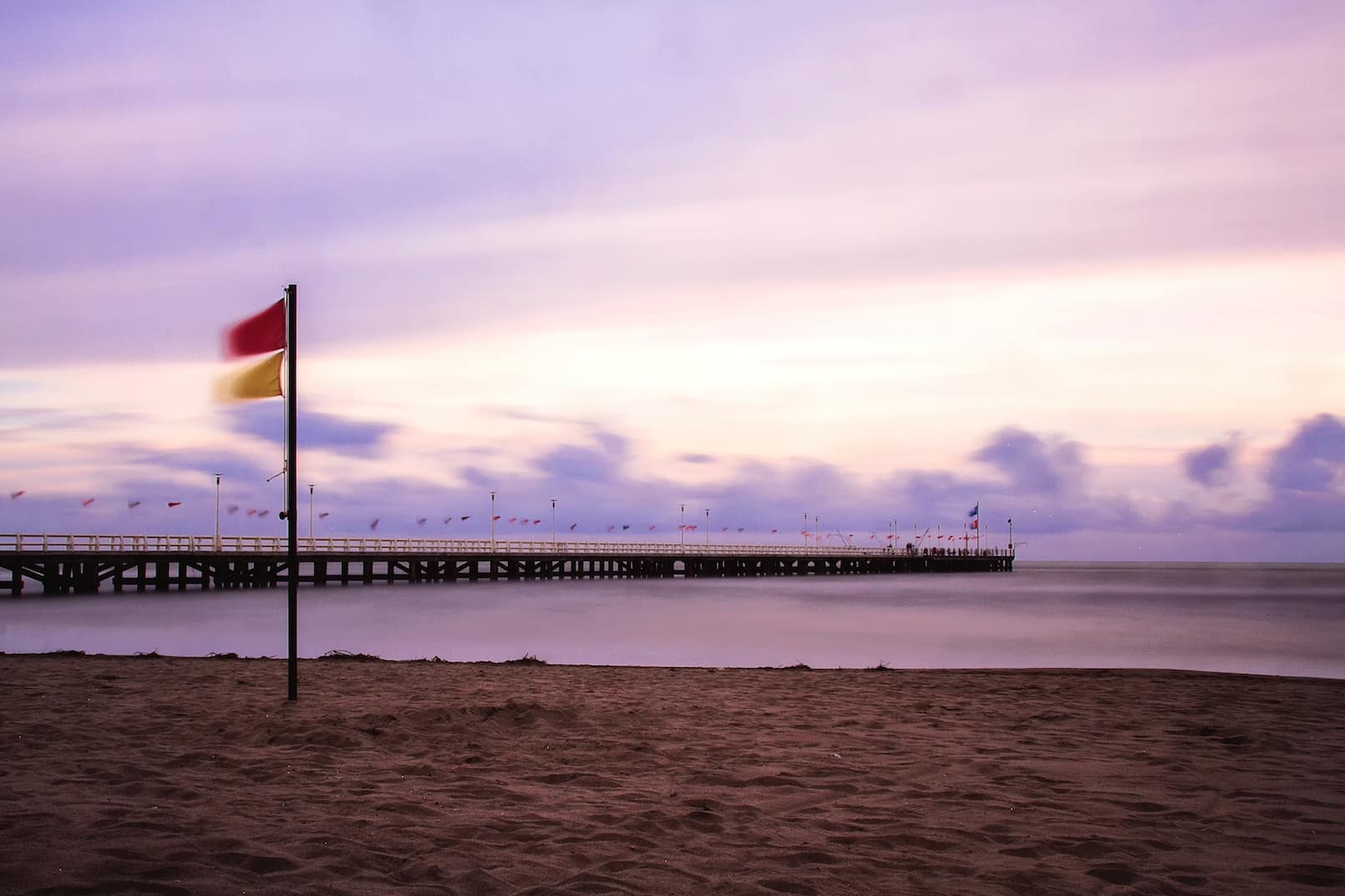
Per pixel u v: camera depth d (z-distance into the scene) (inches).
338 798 245.9
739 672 571.8
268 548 2341.3
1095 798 252.2
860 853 204.5
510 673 549.0
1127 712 398.9
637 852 203.2
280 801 242.8
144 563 2112.5
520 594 2260.1
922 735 343.6
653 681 510.6
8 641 1037.2
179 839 205.3
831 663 904.3
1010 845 211.0
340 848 201.2
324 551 2443.4
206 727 343.9
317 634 1187.3
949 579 4133.9
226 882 180.9
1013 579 4606.3
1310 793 257.8
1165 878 190.1
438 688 470.0
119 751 304.5
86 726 347.6
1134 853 207.2
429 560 2770.7
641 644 1098.1
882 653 1008.2
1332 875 191.8
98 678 501.7
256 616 1439.5
